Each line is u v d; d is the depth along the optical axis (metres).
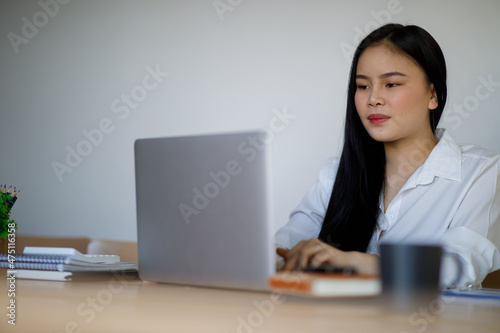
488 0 2.80
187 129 3.46
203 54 3.42
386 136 1.70
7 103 3.85
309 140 3.20
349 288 0.87
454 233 1.45
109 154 3.62
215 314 0.81
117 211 3.59
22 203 3.81
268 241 1.00
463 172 1.73
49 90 3.75
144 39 3.54
